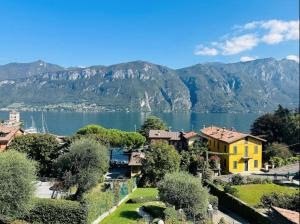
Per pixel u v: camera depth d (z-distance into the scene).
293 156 95.69
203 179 66.50
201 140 85.12
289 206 51.59
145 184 64.06
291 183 69.69
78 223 35.66
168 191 41.59
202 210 41.75
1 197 30.81
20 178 31.97
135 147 84.06
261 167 83.81
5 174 31.25
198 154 76.38
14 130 81.25
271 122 105.62
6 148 68.56
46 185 58.50
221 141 83.06
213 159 77.19
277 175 76.56
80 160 49.97
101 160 50.78
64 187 50.16
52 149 65.50
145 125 110.38
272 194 55.25
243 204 49.72
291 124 103.88
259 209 51.56
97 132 83.19
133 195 54.88
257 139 81.75
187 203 41.28
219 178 72.38
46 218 35.75
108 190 47.25
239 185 67.75
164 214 39.09
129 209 45.41
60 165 50.88
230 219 47.84
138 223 37.94
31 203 34.00
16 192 31.48
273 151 92.19
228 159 79.75
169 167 63.31
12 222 33.75
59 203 36.00
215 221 45.59
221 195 56.78
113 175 73.94
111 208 44.44
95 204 38.62
